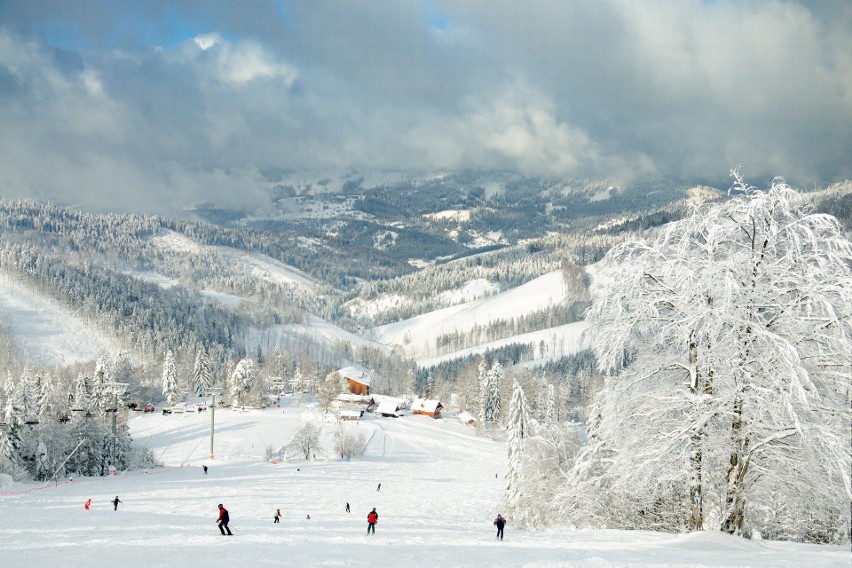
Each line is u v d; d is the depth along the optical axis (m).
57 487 89.31
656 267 31.70
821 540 30.69
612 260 33.62
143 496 79.44
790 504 30.30
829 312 26.50
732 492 29.22
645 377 32.47
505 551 28.55
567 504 40.69
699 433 29.34
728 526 28.98
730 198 30.95
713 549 25.20
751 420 28.66
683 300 29.81
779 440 28.69
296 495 88.75
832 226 28.38
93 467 112.56
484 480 119.00
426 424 194.12
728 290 27.34
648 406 32.12
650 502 35.59
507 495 55.75
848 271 27.88
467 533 43.34
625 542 29.45
